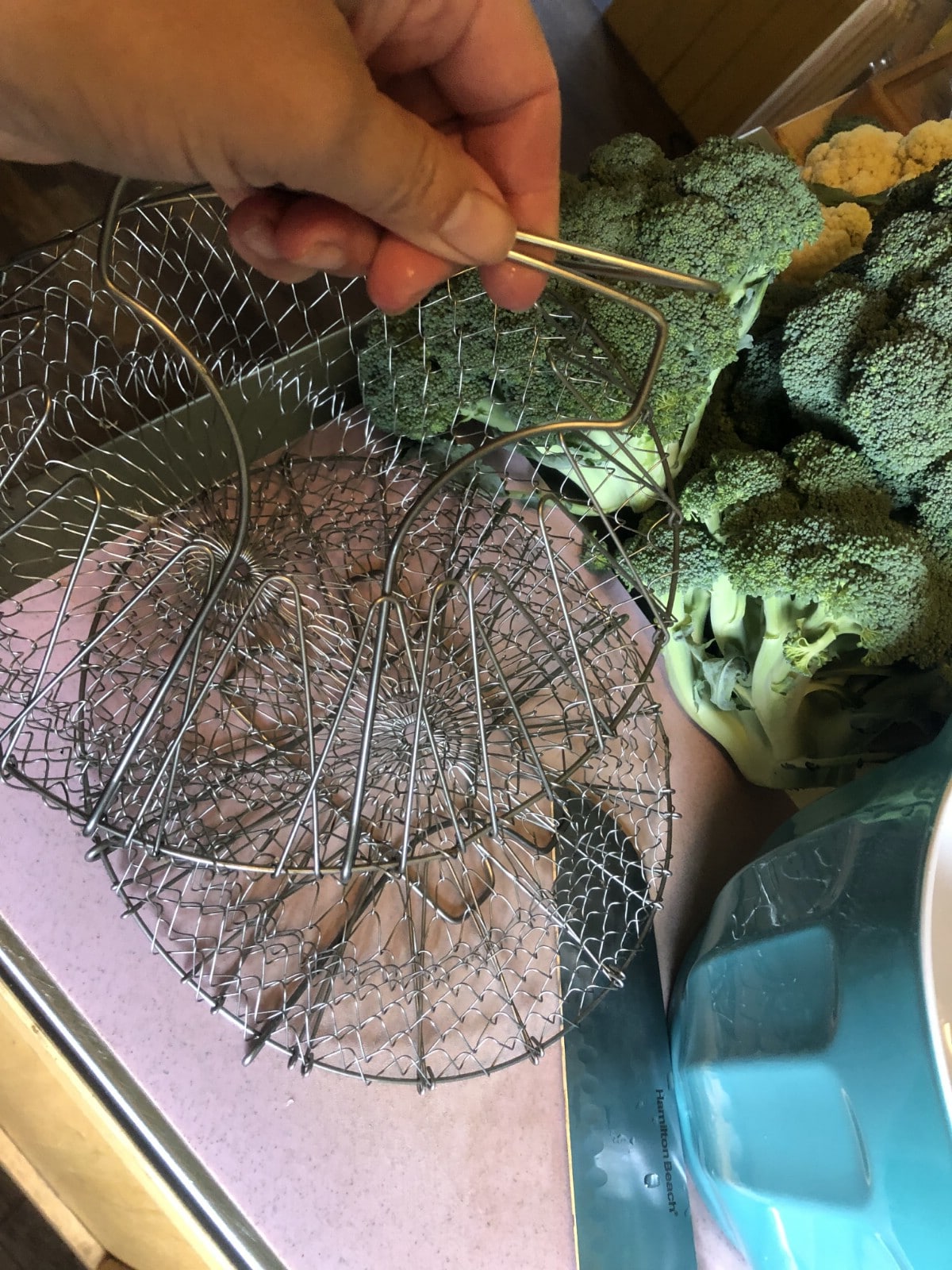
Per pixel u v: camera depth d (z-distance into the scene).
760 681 0.62
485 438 0.64
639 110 1.15
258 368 0.58
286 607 0.53
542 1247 0.48
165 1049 0.46
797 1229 0.42
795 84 0.98
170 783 0.39
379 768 0.50
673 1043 0.54
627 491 0.65
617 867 0.56
